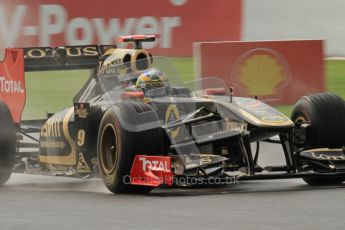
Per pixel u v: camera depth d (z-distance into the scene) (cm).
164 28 6234
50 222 2112
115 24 6206
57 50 3359
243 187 2867
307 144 2880
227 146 2825
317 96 2952
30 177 3506
